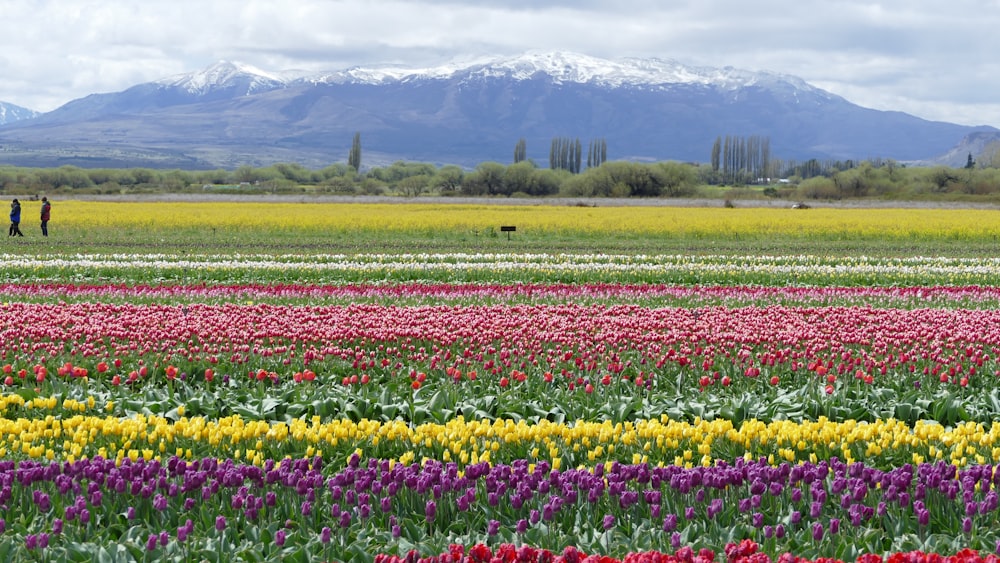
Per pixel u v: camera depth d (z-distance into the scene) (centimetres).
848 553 1095
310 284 4012
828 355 2212
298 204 12438
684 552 986
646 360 2148
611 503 1209
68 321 2519
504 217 8731
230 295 3475
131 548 1088
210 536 1148
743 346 2286
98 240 6341
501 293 3531
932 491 1206
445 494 1225
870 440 1448
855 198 16975
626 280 4159
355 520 1191
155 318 2608
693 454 1470
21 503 1222
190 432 1459
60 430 1495
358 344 2325
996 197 16012
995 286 3938
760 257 5069
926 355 2128
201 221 7938
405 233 7125
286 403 1859
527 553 1001
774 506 1222
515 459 1455
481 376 2038
